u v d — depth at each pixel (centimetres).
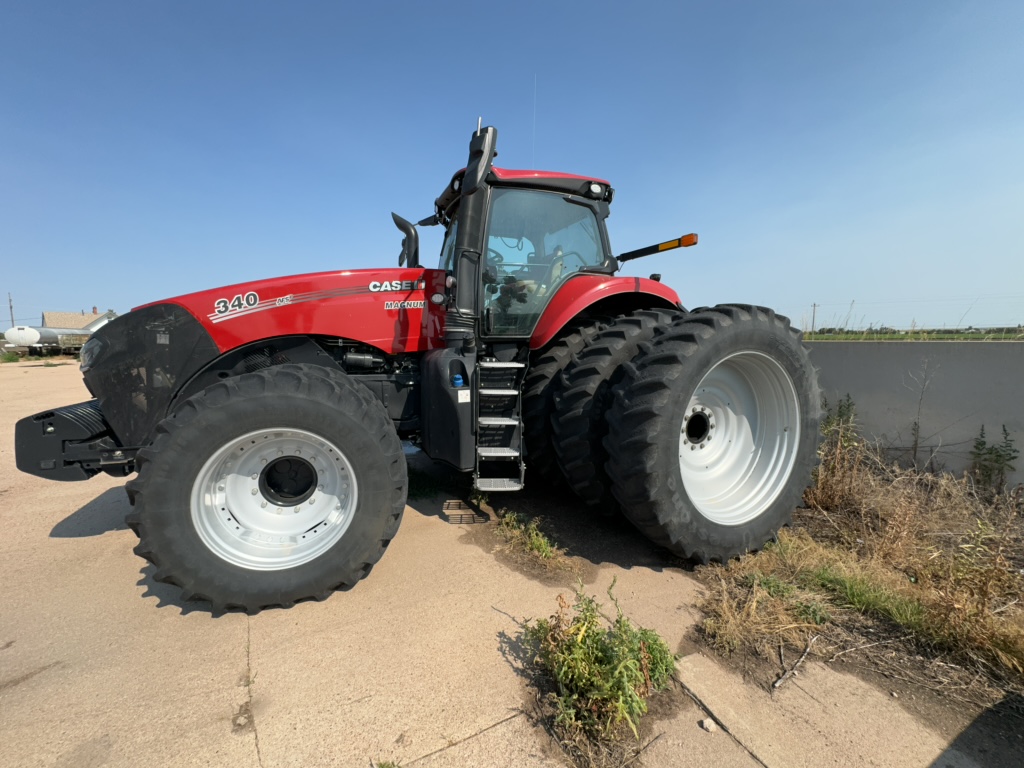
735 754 147
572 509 338
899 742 151
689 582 246
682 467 283
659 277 360
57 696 171
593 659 166
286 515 243
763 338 269
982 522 257
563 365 316
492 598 230
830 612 215
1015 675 176
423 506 343
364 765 145
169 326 271
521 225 340
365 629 208
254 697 171
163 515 209
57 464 258
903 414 380
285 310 287
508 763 145
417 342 308
